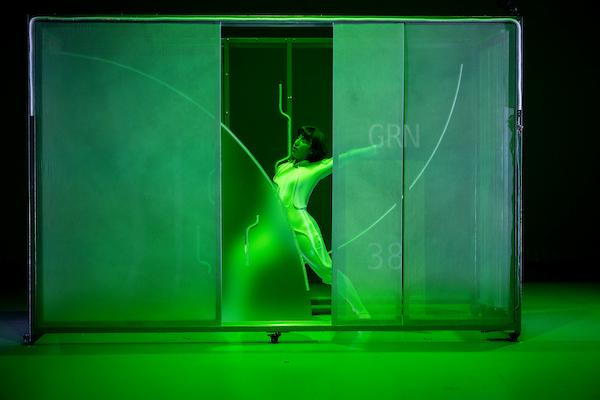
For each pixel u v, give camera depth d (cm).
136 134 406
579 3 709
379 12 690
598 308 538
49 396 308
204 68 407
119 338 430
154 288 407
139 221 407
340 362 368
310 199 702
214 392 313
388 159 411
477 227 414
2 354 386
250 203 438
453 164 414
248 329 408
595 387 320
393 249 411
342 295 409
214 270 407
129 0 686
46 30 404
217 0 689
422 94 412
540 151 721
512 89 413
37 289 407
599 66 715
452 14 688
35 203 404
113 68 405
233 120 596
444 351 392
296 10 692
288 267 433
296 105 649
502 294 415
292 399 302
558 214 725
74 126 405
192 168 407
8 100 700
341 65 409
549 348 400
